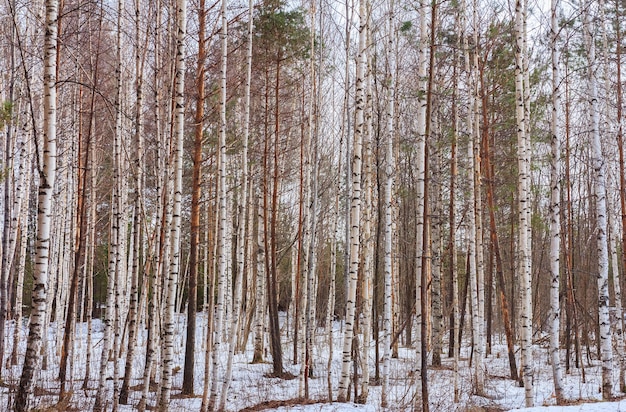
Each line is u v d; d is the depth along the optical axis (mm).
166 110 11656
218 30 12484
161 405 8945
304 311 16109
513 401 12492
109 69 13719
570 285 17422
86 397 11250
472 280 13500
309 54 15438
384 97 15250
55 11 7613
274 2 14562
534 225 16953
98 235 24562
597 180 11367
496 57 15398
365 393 11250
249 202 21156
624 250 14242
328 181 21516
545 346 23375
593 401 10977
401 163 20203
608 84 13703
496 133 16875
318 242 23500
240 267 11195
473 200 13469
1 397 9516
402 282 25906
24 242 15750
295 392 13398
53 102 7535
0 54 14117
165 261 10594
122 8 10336
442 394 12625
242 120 15703
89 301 13344
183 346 23656
